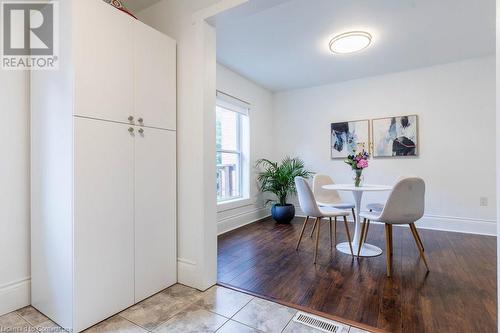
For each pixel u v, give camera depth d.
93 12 1.58
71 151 1.49
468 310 1.70
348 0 2.30
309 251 2.91
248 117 4.42
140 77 1.84
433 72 3.84
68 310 1.51
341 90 4.52
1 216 1.70
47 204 1.65
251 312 1.70
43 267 1.69
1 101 1.70
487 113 3.54
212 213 2.10
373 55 3.46
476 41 3.07
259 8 1.88
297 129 4.92
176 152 2.13
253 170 4.55
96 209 1.59
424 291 1.95
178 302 1.83
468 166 3.65
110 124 1.66
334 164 4.57
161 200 2.00
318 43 3.11
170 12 2.19
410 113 3.99
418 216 2.32
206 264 2.03
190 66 2.07
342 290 1.98
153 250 1.94
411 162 3.99
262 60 3.61
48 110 1.64
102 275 1.62
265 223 4.34
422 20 2.61
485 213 3.55
